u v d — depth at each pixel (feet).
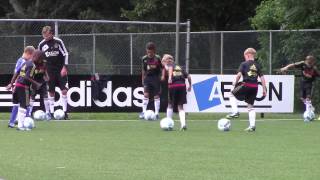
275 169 51.03
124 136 75.66
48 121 97.66
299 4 130.41
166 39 127.03
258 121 101.86
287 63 124.26
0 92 106.11
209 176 47.73
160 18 189.47
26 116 86.12
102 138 73.26
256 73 84.94
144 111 104.27
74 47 125.39
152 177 47.21
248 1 196.85
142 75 107.96
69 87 107.65
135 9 189.47
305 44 123.13
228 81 108.58
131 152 60.85
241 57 127.54
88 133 79.05
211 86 108.68
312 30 121.60
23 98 82.53
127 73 126.00
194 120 103.24
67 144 67.00
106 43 126.21
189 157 57.62
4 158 56.29
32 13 230.89
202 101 108.47
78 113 111.14
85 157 57.26
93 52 125.49
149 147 64.90
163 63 89.66
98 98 108.58
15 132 79.36
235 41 127.75
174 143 68.54
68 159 55.98
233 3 195.52
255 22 154.81
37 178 46.62
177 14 109.29
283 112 110.83
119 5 230.89
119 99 109.29
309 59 106.63
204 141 70.69
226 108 108.68
